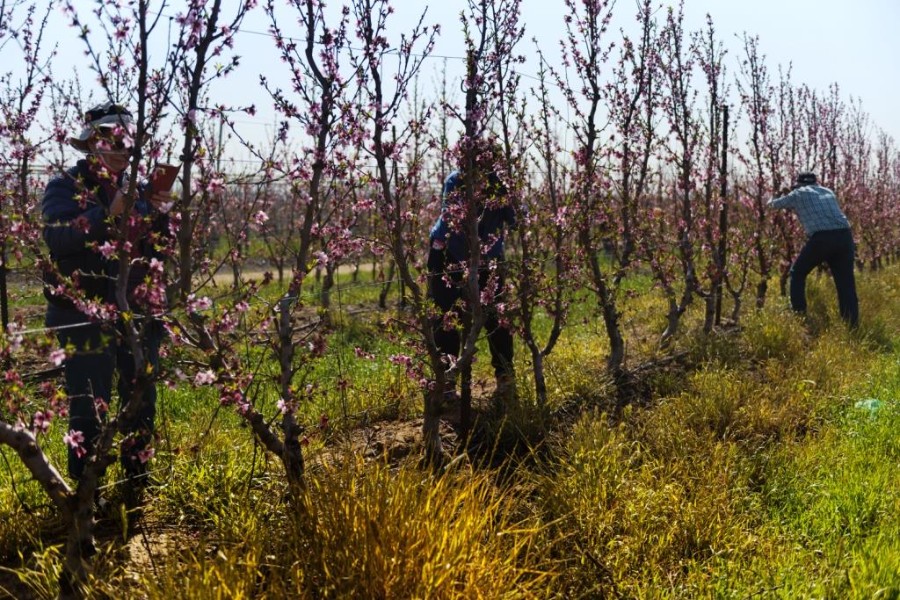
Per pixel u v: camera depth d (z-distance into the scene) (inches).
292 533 120.6
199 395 219.3
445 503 127.3
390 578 110.4
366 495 123.3
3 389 109.2
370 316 385.4
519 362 258.5
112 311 108.7
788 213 434.9
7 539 125.0
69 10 96.6
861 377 263.3
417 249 203.9
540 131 221.5
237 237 133.5
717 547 145.0
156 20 105.7
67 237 127.8
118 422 112.3
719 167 346.3
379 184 164.7
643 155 288.7
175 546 125.6
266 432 134.3
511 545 134.6
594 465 165.2
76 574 107.7
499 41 174.7
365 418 202.4
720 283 335.9
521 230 207.5
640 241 302.8
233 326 119.5
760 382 251.9
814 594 124.0
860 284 445.7
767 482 173.5
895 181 784.9
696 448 186.4
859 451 190.7
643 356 282.7
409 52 149.1
